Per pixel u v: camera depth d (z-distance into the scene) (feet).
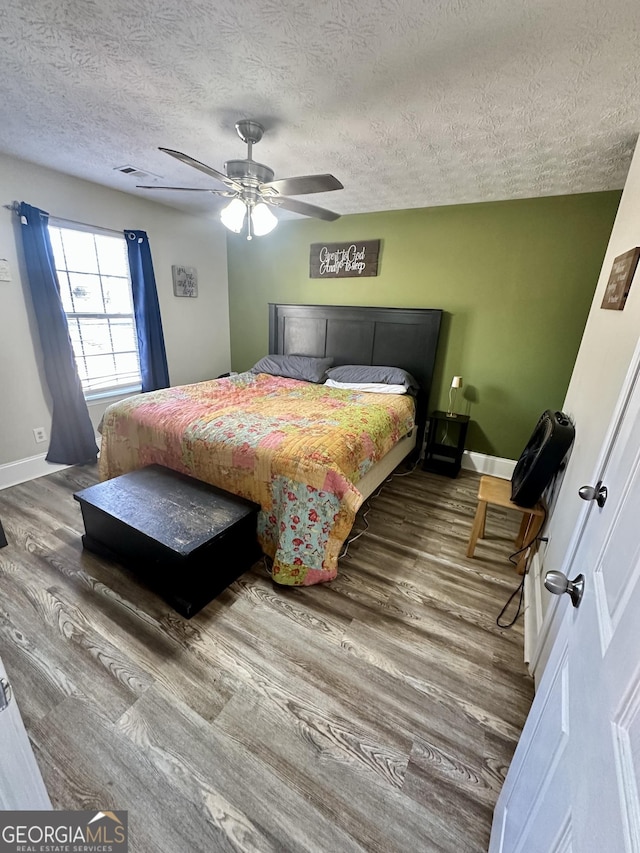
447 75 4.93
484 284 10.36
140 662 4.91
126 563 6.32
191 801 3.60
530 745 2.86
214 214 12.89
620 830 1.25
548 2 3.68
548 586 2.66
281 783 3.77
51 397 9.87
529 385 10.43
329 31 4.26
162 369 12.38
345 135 6.72
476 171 7.98
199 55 4.76
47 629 5.33
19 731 1.87
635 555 1.86
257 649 5.17
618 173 7.64
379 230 11.40
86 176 9.48
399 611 5.96
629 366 3.79
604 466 3.93
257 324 14.62
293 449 6.40
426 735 4.25
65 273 10.05
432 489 10.19
